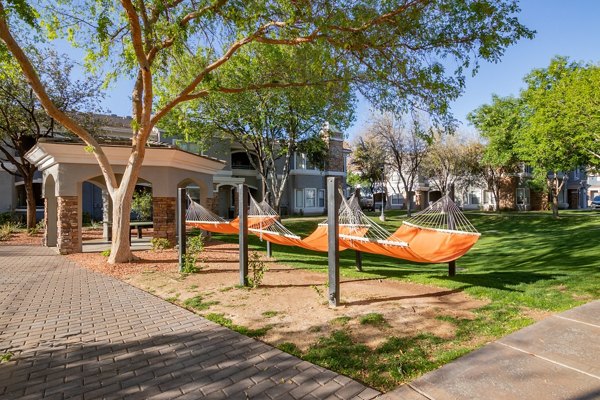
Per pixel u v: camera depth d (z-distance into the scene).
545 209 37.81
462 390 2.95
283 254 11.95
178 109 15.08
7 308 5.71
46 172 13.65
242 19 7.38
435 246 7.49
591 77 12.45
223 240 15.67
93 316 5.28
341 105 11.13
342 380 3.21
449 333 4.27
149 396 3.04
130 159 9.88
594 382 3.01
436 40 7.93
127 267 9.27
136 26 8.06
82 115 18.94
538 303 5.27
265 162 22.77
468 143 29.56
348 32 7.72
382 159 28.11
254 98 17.05
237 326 4.76
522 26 7.26
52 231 13.95
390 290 6.48
